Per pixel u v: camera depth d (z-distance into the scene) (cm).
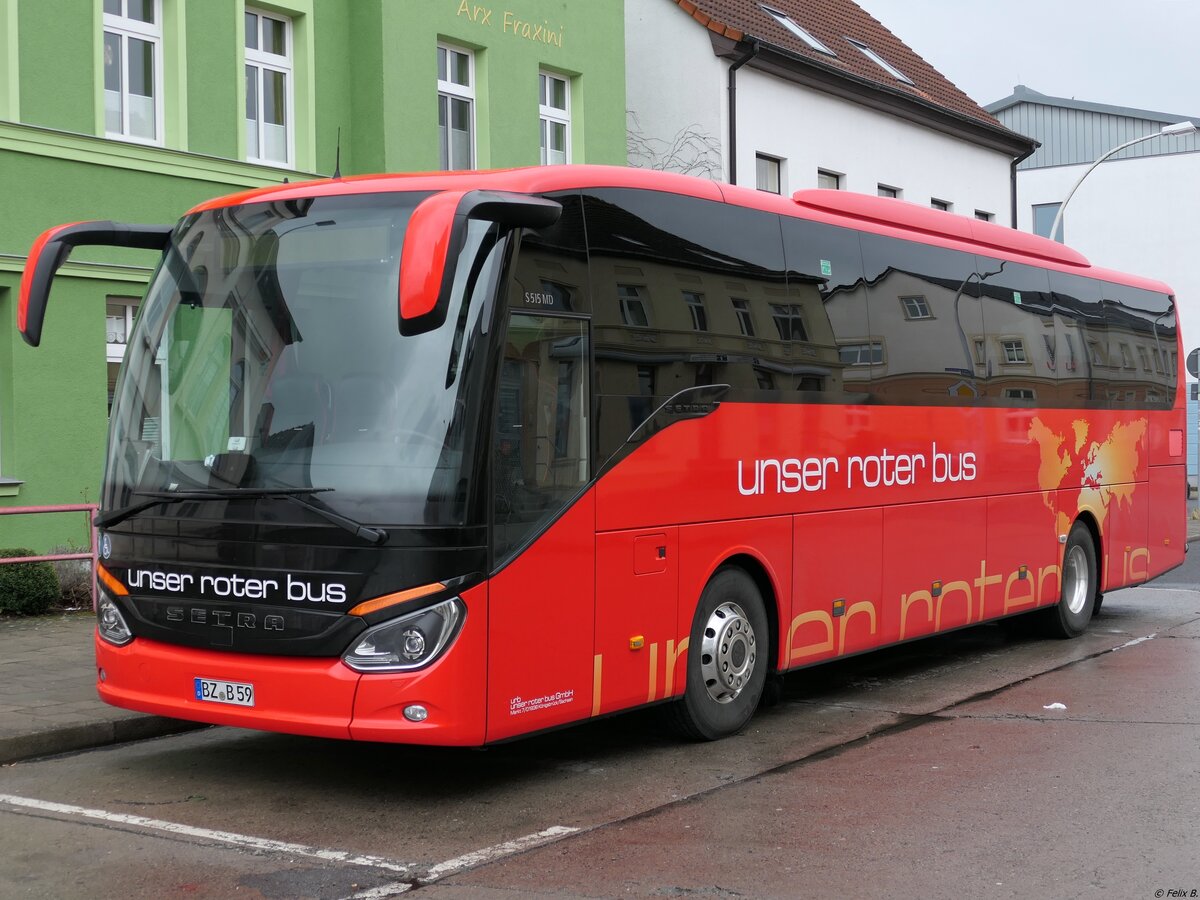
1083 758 784
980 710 945
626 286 771
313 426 674
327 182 731
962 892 543
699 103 2395
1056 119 6134
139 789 723
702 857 596
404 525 647
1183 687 1024
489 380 671
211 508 685
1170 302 1557
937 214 1119
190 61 1541
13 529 1380
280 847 616
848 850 604
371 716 646
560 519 712
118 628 721
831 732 874
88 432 1444
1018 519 1198
